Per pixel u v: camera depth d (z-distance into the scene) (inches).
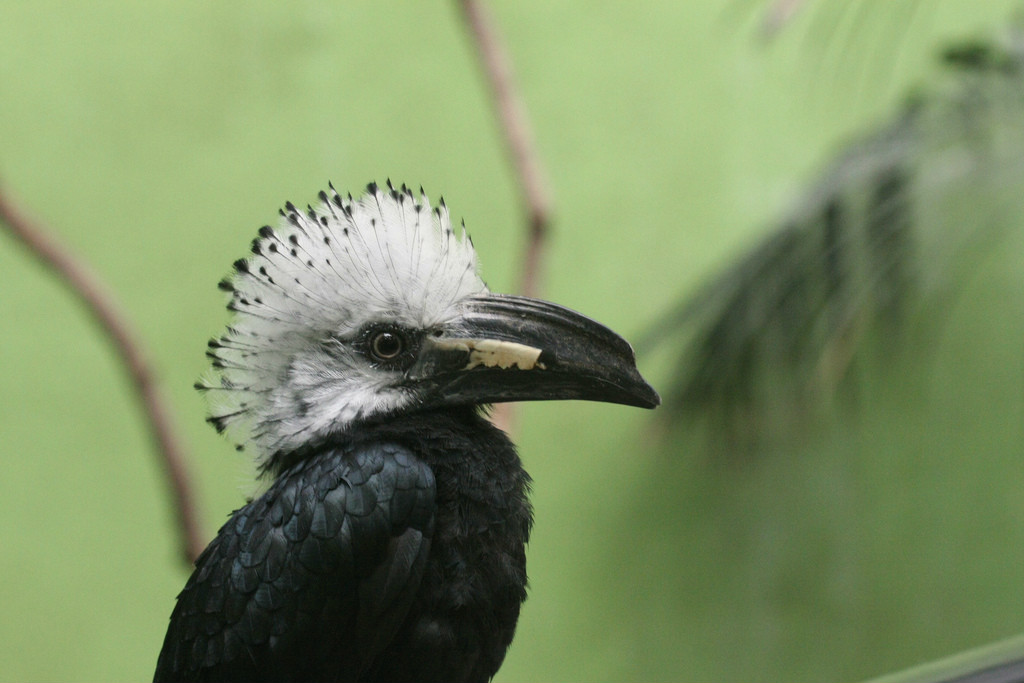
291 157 162.4
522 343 124.0
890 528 180.5
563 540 173.8
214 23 161.0
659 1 173.2
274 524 123.0
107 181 157.3
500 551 123.4
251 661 122.8
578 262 170.1
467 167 166.4
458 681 123.2
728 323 148.3
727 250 173.3
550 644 173.0
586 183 170.6
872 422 179.6
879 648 179.8
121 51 158.2
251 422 124.0
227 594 123.0
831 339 142.9
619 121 171.8
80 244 155.9
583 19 170.9
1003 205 143.7
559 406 173.9
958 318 179.6
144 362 135.7
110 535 160.1
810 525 179.3
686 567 176.9
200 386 124.1
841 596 180.1
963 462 181.2
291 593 122.6
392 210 124.6
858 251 141.3
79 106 156.6
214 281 160.7
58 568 158.7
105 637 159.6
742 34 174.9
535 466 172.7
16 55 154.6
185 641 123.4
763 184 175.0
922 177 140.8
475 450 123.9
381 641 122.7
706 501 177.0
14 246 154.1
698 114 174.1
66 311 157.9
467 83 166.7
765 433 170.9
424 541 122.8
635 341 170.2
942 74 151.9
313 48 163.3
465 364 124.1
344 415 123.9
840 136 176.6
